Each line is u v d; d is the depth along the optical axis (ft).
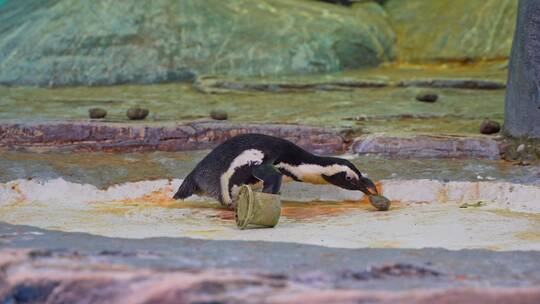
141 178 71.31
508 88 78.23
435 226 58.85
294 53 120.26
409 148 76.64
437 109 94.94
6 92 107.14
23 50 116.16
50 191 69.05
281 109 94.79
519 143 75.92
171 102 99.40
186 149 79.66
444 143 76.59
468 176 70.90
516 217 61.77
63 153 77.77
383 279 41.73
